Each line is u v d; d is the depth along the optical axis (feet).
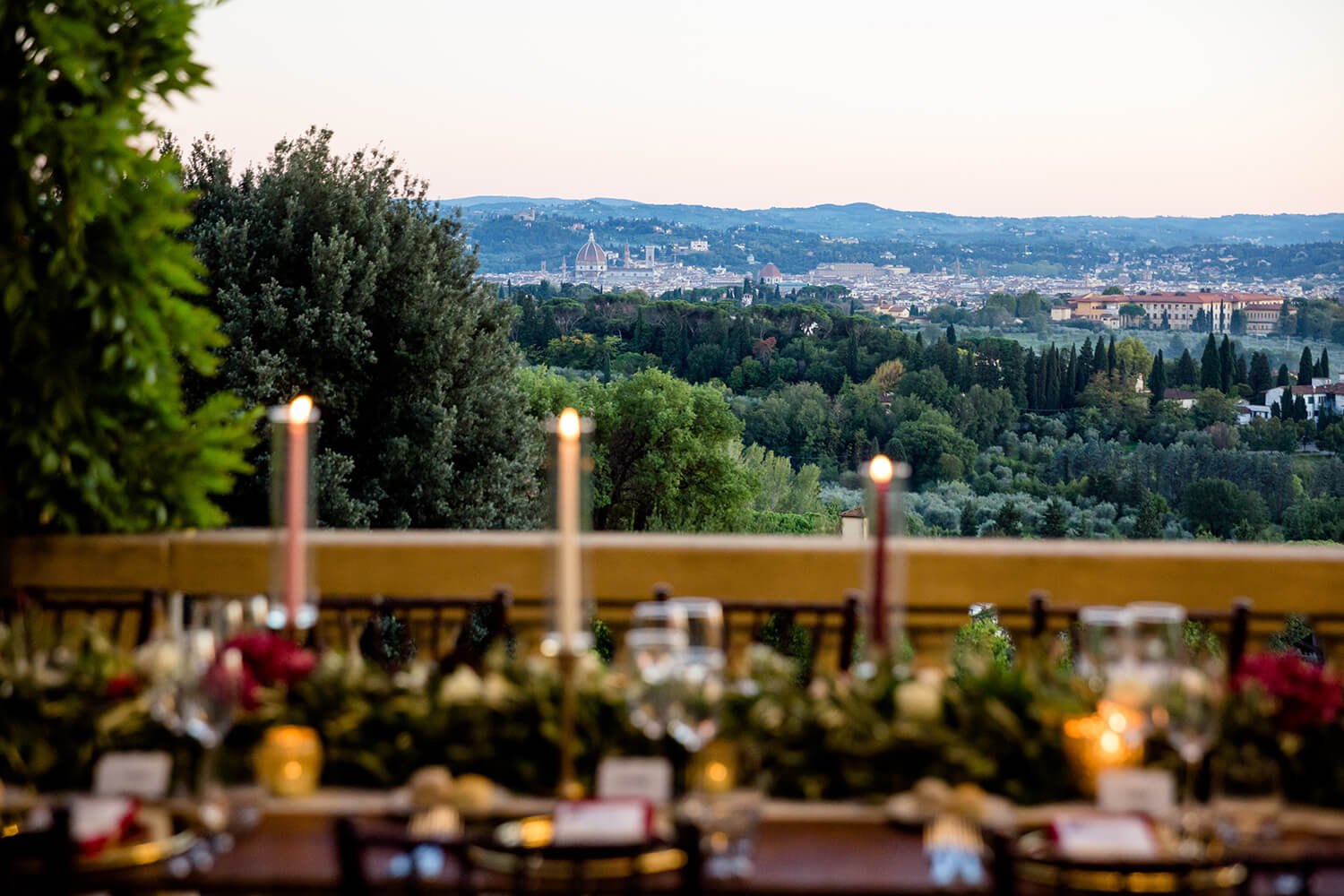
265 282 73.41
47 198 20.01
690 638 11.92
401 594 20.10
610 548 19.93
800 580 19.86
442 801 11.15
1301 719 12.35
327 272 73.61
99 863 10.07
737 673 15.11
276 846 10.69
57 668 13.96
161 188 21.21
